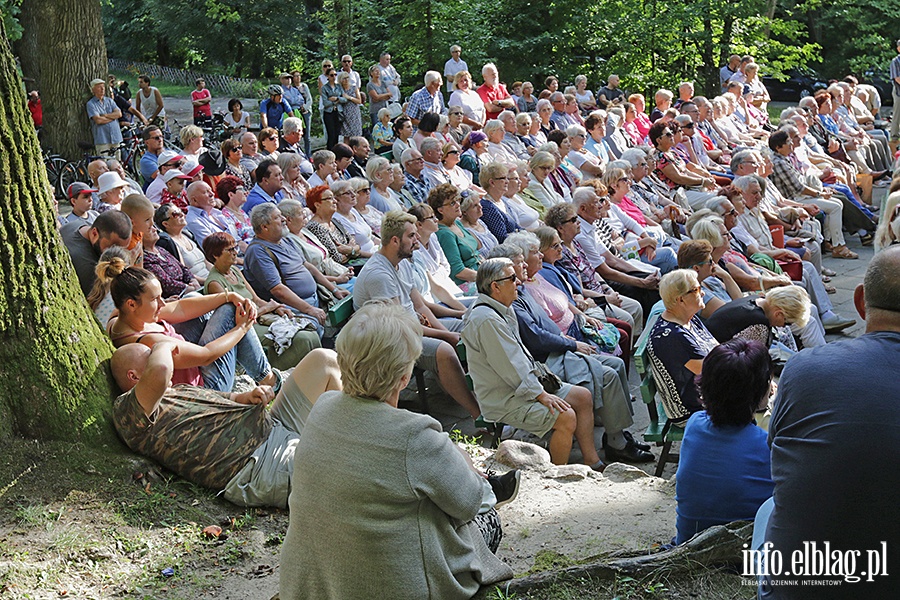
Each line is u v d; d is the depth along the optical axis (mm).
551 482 4805
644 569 3432
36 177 4285
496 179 9102
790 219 10859
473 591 3156
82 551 3789
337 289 7594
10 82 4168
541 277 7133
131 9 39000
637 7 23203
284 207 7566
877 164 17125
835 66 29578
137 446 4340
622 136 13820
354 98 18141
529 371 5906
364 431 2871
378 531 2848
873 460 2320
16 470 4066
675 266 9180
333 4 23312
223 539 4055
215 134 18328
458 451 3027
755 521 3264
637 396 7672
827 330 9328
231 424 4387
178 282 6625
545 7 23734
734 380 3580
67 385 4266
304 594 2943
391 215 6516
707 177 12094
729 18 22922
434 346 6453
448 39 22281
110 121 15492
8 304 4176
